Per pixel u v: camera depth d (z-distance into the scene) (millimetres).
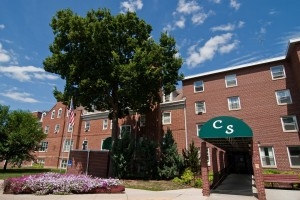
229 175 24453
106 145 29906
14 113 34688
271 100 25016
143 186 17109
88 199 11430
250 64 27016
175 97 33906
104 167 22688
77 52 21984
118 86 23891
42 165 42719
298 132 22828
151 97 25422
